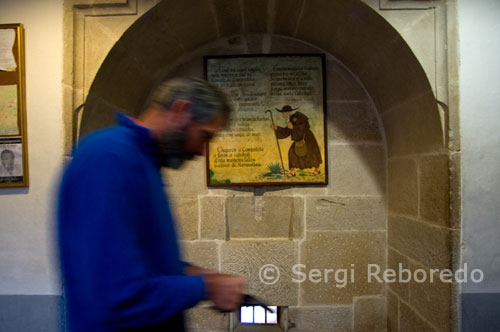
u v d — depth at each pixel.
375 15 1.75
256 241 2.34
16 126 1.79
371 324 2.34
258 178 2.33
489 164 1.66
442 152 1.69
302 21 2.11
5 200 1.81
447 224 1.65
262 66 2.33
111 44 1.78
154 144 0.81
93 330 0.63
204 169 2.36
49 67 1.80
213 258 2.34
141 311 0.63
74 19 1.79
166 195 0.82
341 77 2.37
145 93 2.35
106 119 2.03
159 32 1.97
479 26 1.70
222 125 0.91
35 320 1.81
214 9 1.99
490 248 1.65
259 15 2.10
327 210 2.34
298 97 2.33
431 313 1.78
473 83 1.69
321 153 2.33
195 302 0.72
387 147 2.34
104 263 0.61
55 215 0.76
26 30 1.80
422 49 1.72
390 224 2.29
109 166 0.68
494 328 1.64
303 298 2.34
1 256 1.82
